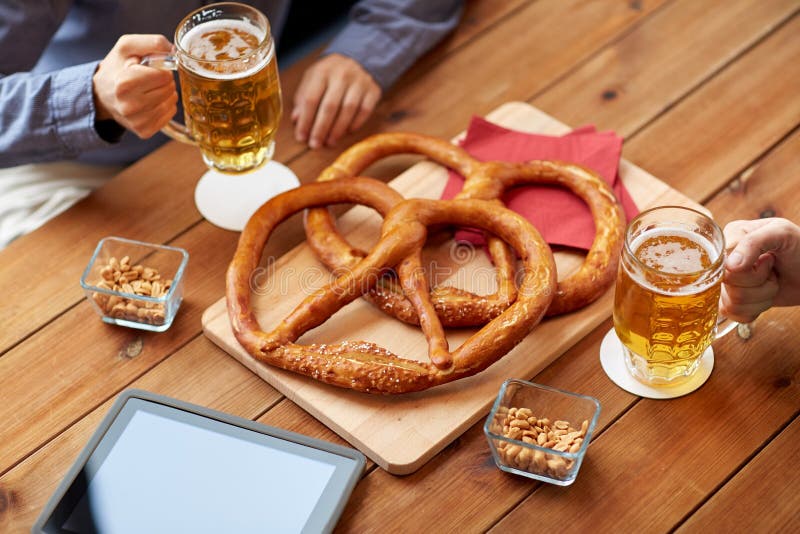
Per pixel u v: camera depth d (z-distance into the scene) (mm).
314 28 1822
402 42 1434
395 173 1325
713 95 1379
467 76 1438
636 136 1341
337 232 1214
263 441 1032
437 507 1015
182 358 1141
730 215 1239
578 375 1106
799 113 1341
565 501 1011
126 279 1173
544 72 1436
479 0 1541
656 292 979
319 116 1363
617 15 1498
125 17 1476
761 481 1010
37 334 1165
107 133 1315
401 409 1075
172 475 1008
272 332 1110
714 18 1478
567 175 1239
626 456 1037
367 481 1037
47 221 1275
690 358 1047
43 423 1091
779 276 1079
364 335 1140
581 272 1152
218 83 1117
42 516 984
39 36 1433
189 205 1287
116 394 1112
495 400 1034
